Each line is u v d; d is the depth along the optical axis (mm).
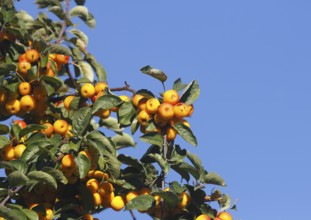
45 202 2195
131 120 2209
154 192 2109
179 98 2186
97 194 2189
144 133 2219
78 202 2199
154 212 2188
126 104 2211
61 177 2105
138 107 2199
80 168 2102
